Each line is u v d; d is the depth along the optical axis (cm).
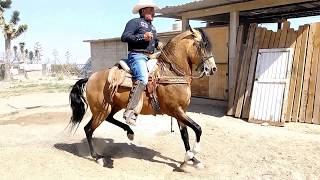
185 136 602
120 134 833
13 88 2288
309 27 978
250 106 1005
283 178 551
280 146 724
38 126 948
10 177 509
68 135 833
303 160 631
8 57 3550
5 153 600
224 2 1112
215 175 569
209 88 1281
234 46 1127
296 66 977
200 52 570
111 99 602
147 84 576
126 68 593
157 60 595
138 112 571
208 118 1026
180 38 581
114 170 579
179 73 575
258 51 1048
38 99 1563
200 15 1240
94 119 631
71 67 4394
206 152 695
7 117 1109
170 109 580
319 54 947
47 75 4250
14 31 3559
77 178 523
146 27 579
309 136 804
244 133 836
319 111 920
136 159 648
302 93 956
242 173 576
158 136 816
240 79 1076
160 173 576
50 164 566
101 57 2780
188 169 590
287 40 1005
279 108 947
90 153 671
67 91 1945
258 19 1572
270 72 998
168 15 1358
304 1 989
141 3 577
